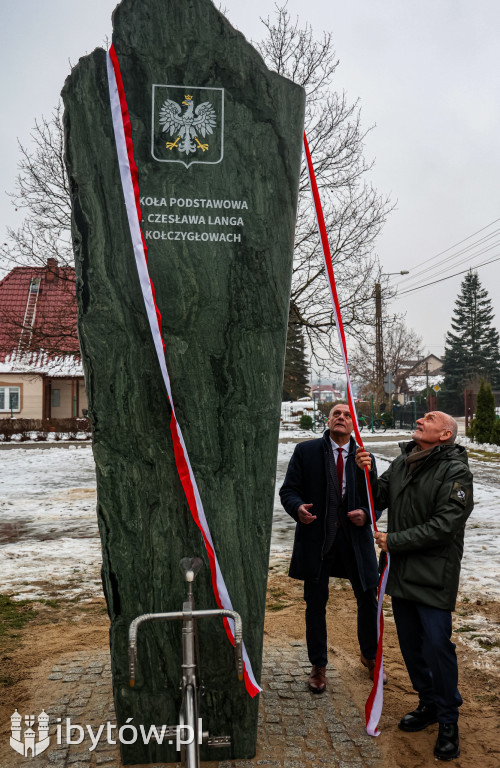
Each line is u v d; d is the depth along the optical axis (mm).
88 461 19797
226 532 3168
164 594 3121
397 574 3404
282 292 3205
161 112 3076
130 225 3021
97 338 3090
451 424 3457
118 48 3041
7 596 5973
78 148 3041
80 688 3965
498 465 17188
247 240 3162
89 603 5789
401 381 60062
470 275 65375
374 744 3287
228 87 3119
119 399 3098
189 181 3113
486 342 65250
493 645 4656
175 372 3135
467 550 7684
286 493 3984
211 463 3164
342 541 3920
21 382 33375
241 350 3176
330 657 4492
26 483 14477
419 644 3473
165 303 3119
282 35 15961
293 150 3189
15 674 4199
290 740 3326
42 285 29438
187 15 3068
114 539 3102
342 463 3973
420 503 3375
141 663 3102
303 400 50031
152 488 3113
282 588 6285
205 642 3145
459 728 3482
